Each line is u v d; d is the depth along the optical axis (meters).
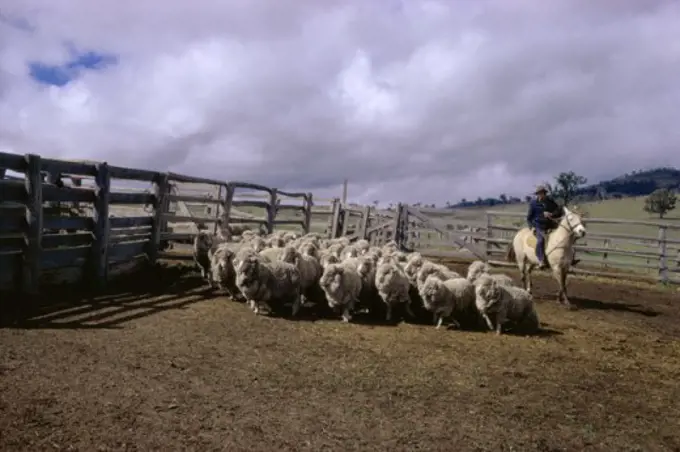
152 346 7.02
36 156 8.52
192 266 14.19
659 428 5.46
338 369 6.61
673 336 10.22
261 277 9.23
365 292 9.85
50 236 9.27
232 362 6.60
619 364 7.77
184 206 19.50
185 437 4.50
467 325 9.66
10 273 8.36
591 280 18.97
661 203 80.44
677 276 19.75
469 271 10.41
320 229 27.19
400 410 5.43
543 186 13.78
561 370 7.24
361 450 4.51
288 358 6.93
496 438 4.92
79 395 5.18
